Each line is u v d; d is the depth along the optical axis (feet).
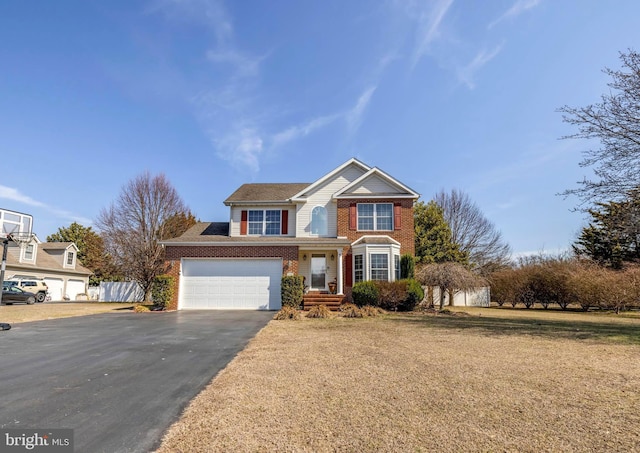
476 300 94.84
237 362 21.86
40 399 15.33
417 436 11.72
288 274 58.54
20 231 68.54
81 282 123.65
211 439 11.42
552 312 68.90
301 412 13.73
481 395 15.85
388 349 25.98
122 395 15.88
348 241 61.52
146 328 37.40
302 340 29.63
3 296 77.71
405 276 61.52
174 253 60.54
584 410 14.10
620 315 62.18
